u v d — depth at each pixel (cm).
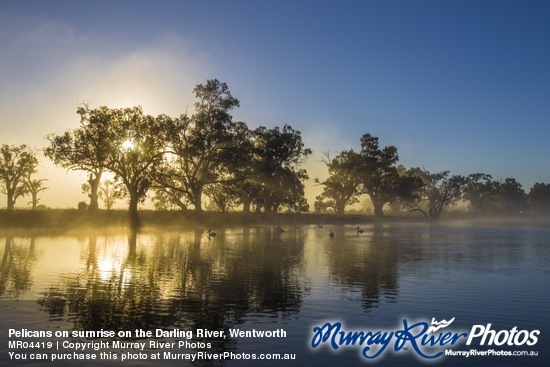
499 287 1995
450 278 2247
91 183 7188
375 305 1622
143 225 7300
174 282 2012
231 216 9094
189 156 7656
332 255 3328
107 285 1902
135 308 1512
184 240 4547
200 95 7888
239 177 8562
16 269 2288
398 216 14325
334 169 12812
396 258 3183
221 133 7912
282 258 3055
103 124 6812
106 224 6962
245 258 3020
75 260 2694
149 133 7025
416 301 1694
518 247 4344
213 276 2211
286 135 10456
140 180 7206
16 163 10919
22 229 5684
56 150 6800
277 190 10881
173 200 8669
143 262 2689
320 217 11362
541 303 1670
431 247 4225
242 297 1717
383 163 12912
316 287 1947
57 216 6544
